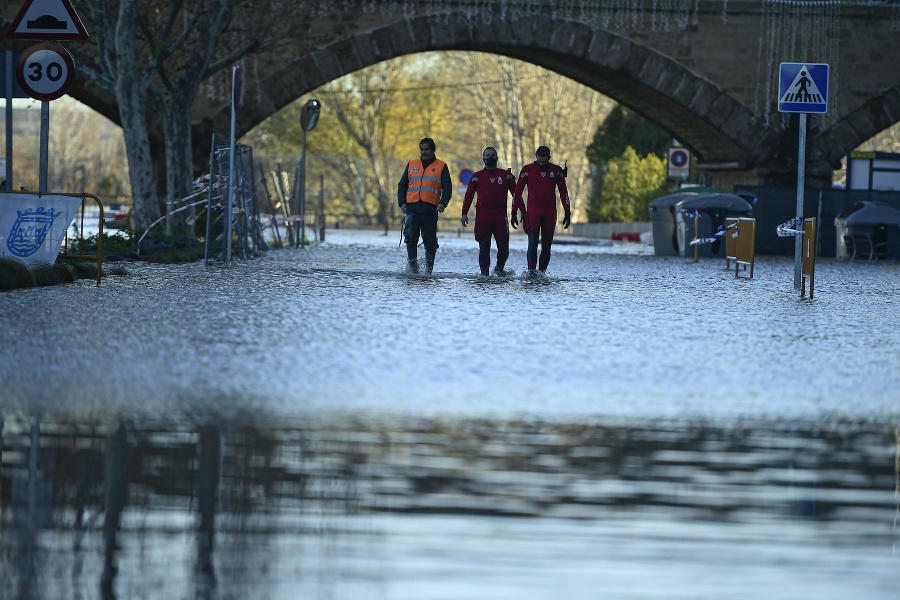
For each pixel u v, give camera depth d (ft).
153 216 314.76
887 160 432.25
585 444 71.67
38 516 52.65
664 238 385.91
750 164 481.46
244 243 286.46
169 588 43.60
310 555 47.96
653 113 512.63
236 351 108.58
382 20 433.89
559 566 47.24
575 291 190.80
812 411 85.87
